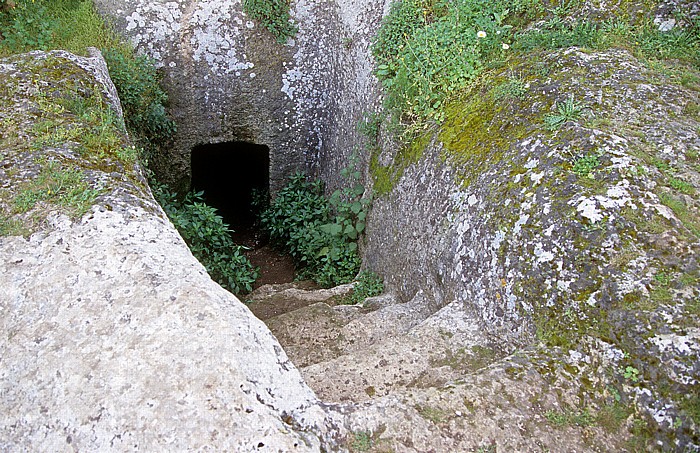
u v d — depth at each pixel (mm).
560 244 3391
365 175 6477
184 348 2676
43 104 4547
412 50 5473
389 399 2830
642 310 2947
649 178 3518
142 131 6926
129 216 3467
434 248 4551
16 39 6160
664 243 3172
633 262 3141
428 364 3578
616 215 3340
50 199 3561
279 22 7539
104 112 4719
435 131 5074
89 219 3398
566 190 3568
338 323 4793
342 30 7410
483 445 2682
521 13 5590
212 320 2787
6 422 2613
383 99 6098
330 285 6402
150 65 7035
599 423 2816
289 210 7770
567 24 5234
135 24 7086
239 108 7824
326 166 8039
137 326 2801
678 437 2672
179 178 7910
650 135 3906
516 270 3561
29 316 2961
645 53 4793
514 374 3008
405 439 2654
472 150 4469
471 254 3990
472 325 3805
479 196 4102
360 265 6445
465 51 5270
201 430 2414
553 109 4254
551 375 3008
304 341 4535
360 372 3551
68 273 3096
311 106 8070
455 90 5152
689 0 5004
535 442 2723
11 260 3207
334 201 6637
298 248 7105
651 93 4258
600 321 3064
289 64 7809
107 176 3820
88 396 2594
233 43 7512
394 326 4555
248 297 6098
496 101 4621
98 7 6949
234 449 2371
